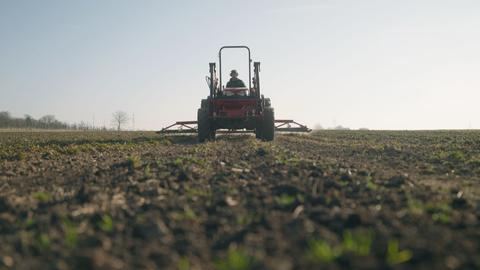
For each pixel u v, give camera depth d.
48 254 3.63
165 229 4.28
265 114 17.14
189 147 14.18
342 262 3.22
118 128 94.69
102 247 3.76
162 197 5.90
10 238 4.12
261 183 6.67
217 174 7.67
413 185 6.65
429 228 4.08
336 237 3.90
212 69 17.19
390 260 3.21
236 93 17.30
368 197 5.65
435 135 24.19
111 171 8.23
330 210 4.91
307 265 3.17
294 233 4.00
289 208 5.05
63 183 7.29
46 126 90.00
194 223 4.47
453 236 3.80
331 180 6.45
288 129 19.61
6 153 12.84
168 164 8.77
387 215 4.50
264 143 15.28
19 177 8.31
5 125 84.25
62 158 11.62
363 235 3.79
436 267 3.07
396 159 11.10
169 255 3.54
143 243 3.89
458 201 5.25
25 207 5.43
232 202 5.27
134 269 3.25
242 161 9.66
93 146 15.21
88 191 5.98
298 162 8.89
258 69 17.31
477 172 8.61
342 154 12.58
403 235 3.80
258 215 4.70
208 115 16.89
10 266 3.43
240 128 18.02
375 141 18.88
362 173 7.66
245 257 3.34
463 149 13.74
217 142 15.95
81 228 4.43
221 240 3.99
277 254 3.48
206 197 5.74
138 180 7.14
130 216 4.85
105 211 5.01
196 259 3.52
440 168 9.23
